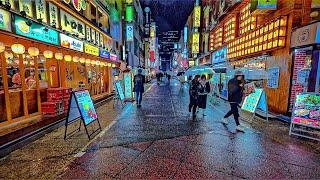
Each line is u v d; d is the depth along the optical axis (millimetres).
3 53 5762
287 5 8906
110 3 18078
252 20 12289
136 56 33781
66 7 8992
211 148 5195
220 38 19734
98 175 3875
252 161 4477
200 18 30391
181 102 13047
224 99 14594
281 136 6160
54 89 7613
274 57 9812
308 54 8281
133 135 6211
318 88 7945
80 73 11766
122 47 22016
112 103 12562
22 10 6402
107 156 4707
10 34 5520
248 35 12711
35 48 6562
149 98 15062
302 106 6137
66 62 10102
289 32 8664
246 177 3826
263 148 5211
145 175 3877
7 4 5379
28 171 4004
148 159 4559
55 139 5805
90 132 6500
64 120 7410
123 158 4605
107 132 6512
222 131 6656
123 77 13117
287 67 8641
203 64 28719
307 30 7547
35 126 6078
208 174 3918
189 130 6758
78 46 10039
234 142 5641
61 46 8305
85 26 11570
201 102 8773
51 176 3830
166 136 6133
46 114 7188
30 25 6172
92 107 6621
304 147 5289
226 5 16359
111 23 18359
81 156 4688
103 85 15562
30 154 4773
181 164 4324
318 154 4859
